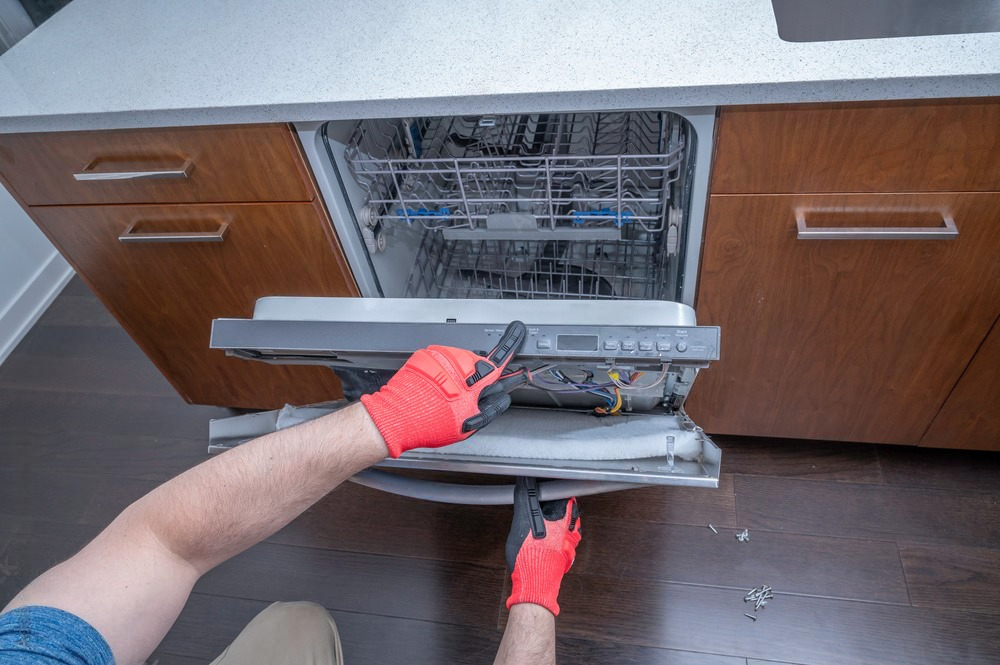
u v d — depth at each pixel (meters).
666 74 0.82
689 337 0.77
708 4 0.90
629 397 0.96
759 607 1.24
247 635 0.92
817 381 1.20
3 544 1.48
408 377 0.74
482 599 1.30
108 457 1.62
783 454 1.44
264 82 0.92
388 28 0.97
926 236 0.91
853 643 1.19
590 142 1.18
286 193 1.03
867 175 0.88
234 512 0.65
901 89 0.77
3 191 1.76
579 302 0.86
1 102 0.97
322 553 1.39
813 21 0.99
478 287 1.39
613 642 1.22
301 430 0.69
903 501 1.35
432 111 0.88
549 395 0.99
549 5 0.95
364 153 1.11
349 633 1.28
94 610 0.56
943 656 1.16
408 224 1.20
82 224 1.15
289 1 1.05
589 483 0.94
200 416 1.67
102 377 1.78
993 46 0.78
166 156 1.01
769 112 0.83
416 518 1.42
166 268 1.21
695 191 0.95
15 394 1.77
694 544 1.33
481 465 0.88
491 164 1.16
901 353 1.12
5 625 0.51
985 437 1.26
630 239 1.35
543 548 0.94
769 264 1.01
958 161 0.85
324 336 0.86
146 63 0.99
